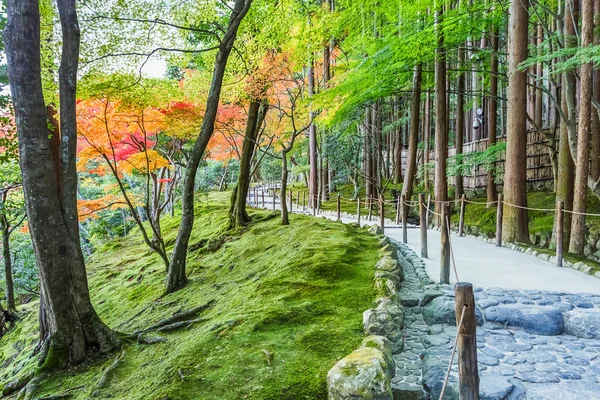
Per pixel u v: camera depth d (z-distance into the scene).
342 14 10.35
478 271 5.62
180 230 7.35
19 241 13.57
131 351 4.59
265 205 19.58
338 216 11.98
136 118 7.98
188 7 6.51
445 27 9.63
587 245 9.16
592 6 7.23
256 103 10.03
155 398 2.95
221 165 26.45
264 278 5.44
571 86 8.79
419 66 11.93
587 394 2.67
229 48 6.56
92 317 4.70
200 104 9.05
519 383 2.80
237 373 3.03
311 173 15.80
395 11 11.10
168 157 12.27
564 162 8.94
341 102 10.56
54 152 5.57
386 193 17.61
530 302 4.12
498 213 8.07
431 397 2.78
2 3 4.26
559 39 9.45
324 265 5.20
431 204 12.94
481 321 3.90
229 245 9.45
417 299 4.40
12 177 7.56
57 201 4.37
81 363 4.48
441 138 11.30
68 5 4.52
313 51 9.51
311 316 3.89
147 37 6.24
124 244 14.09
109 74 6.20
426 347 3.48
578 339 3.56
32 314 9.59
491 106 12.92
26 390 4.12
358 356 2.85
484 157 11.71
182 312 5.52
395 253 6.17
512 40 8.31
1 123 4.91
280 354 3.23
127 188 17.22
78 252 4.61
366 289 4.46
